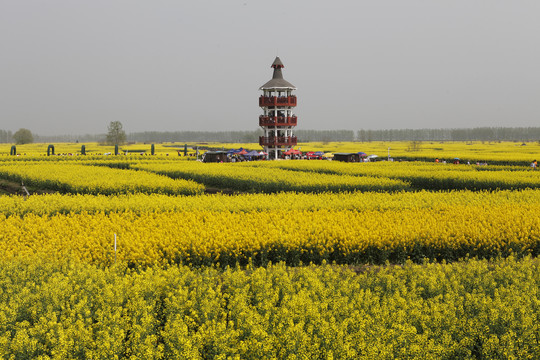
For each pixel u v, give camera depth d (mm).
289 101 81875
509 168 53656
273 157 84250
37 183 42062
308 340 8711
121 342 8953
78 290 11578
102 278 12055
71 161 65875
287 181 37000
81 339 8938
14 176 45938
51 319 9812
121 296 10859
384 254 16844
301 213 22297
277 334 9094
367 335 9008
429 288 11766
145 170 51969
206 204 25578
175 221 20594
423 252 17531
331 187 35812
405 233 17641
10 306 10461
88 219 21047
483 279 12562
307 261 17062
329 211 24312
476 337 9516
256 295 11234
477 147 143750
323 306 10211
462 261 15961
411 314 9891
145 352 8359
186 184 35875
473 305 10688
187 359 8195
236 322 10078
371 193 31984
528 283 11844
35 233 18484
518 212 22656
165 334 9023
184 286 11727
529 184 37125
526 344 8945
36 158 74062
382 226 19406
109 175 42438
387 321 9711
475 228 18469
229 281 12352
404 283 12359
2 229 19219
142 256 15242
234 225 19297
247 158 78500
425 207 25406
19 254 15352
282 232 17969
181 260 14867
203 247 15789
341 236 17172
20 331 8922
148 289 11336
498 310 9992
